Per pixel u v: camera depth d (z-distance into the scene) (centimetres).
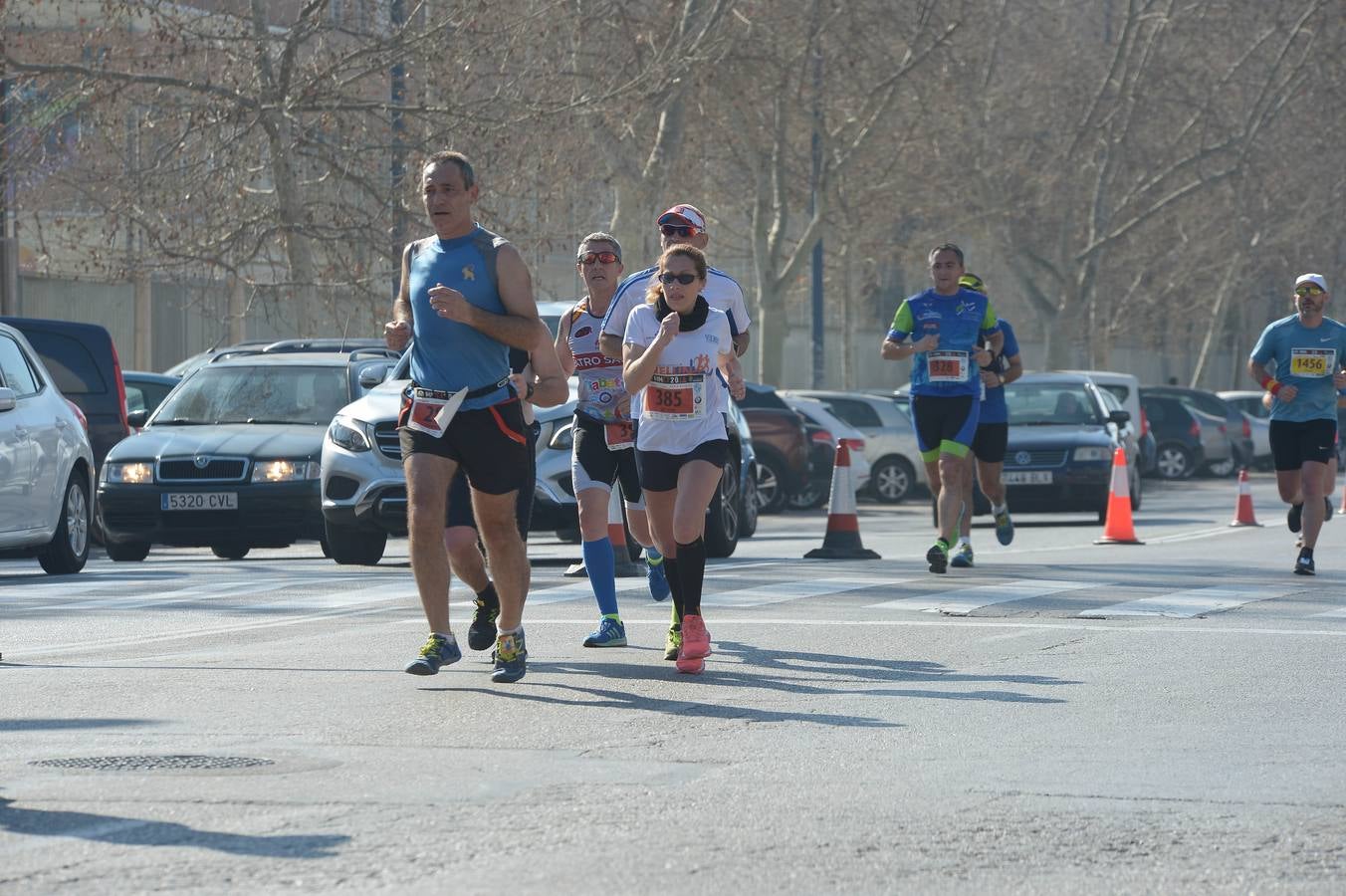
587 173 11544
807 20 13462
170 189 10169
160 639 3441
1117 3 18612
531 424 2939
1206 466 14950
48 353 6166
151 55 9919
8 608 4062
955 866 1709
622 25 11800
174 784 2052
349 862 1702
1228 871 1702
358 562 5294
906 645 3322
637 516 3366
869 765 2202
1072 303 17500
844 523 5362
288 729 2420
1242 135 17500
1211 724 2503
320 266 10469
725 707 2623
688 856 1739
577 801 1977
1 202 10519
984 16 15788
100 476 5878
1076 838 1820
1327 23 17250
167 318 15250
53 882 1627
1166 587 4416
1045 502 7700
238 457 5450
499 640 2855
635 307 3098
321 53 10062
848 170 15400
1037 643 3356
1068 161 17138
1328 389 4953
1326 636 3472
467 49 10150
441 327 2730
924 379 4738
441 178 2738
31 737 2353
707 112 13388
